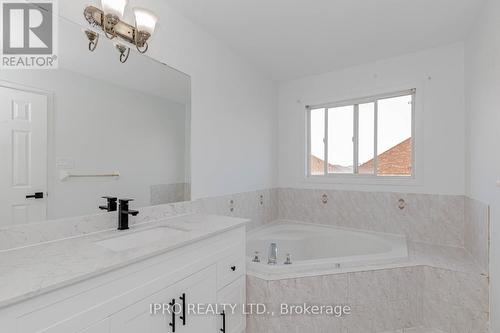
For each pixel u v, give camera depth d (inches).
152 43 67.9
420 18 77.7
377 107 111.5
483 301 70.2
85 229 53.6
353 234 106.9
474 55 81.0
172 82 73.8
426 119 98.9
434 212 97.7
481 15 73.8
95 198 55.8
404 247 89.4
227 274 62.4
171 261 47.3
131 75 63.2
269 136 126.2
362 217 112.3
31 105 46.3
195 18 78.2
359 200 113.1
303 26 82.4
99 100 56.7
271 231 111.8
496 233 64.2
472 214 84.0
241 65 104.5
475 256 81.0
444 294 74.8
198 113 82.9
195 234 54.1
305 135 127.2
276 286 67.2
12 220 43.6
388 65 106.0
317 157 128.4
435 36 88.7
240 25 82.0
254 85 113.7
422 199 99.8
